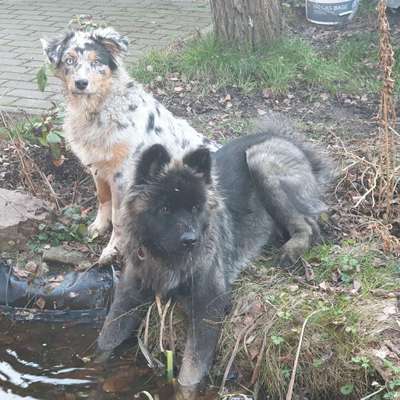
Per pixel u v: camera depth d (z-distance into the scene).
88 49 2.30
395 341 1.91
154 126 2.41
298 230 2.35
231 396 1.94
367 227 2.39
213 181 2.03
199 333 2.03
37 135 2.88
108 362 2.12
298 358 1.94
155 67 3.66
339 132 3.07
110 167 2.39
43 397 1.99
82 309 2.31
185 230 1.91
